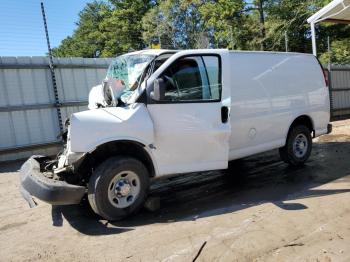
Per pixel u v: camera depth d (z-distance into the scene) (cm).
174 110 511
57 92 1098
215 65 548
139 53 573
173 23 3625
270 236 405
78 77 1142
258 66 636
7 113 1018
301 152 726
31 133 1057
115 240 429
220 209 507
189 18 3609
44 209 569
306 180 624
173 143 514
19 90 1038
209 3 3256
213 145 541
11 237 470
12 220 533
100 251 405
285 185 605
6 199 650
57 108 1098
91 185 470
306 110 716
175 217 489
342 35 2995
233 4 3062
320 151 869
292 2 2920
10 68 1016
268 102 645
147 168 519
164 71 511
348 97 1825
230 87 566
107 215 472
